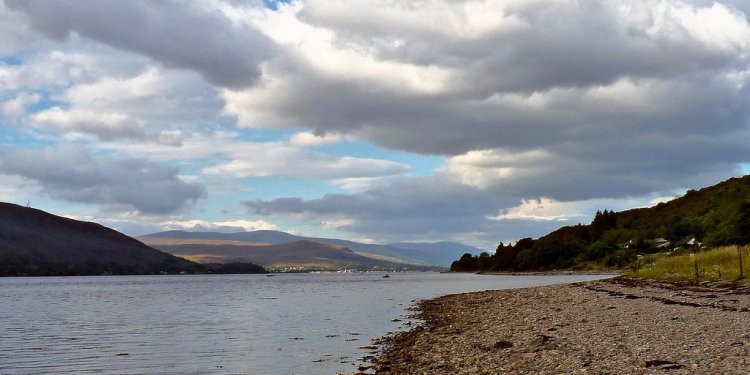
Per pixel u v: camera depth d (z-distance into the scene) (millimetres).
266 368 27219
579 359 21031
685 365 18188
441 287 122688
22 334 43594
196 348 34469
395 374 22906
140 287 178000
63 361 30656
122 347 35594
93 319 56938
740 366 17422
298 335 39719
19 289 165875
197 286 180875
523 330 31797
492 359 23312
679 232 167625
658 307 37219
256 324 48312
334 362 28109
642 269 79750
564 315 37500
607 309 38719
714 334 24156
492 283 132500
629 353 21250
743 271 53000
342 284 175250
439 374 21500
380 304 71312
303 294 105938
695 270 59750
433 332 36750
